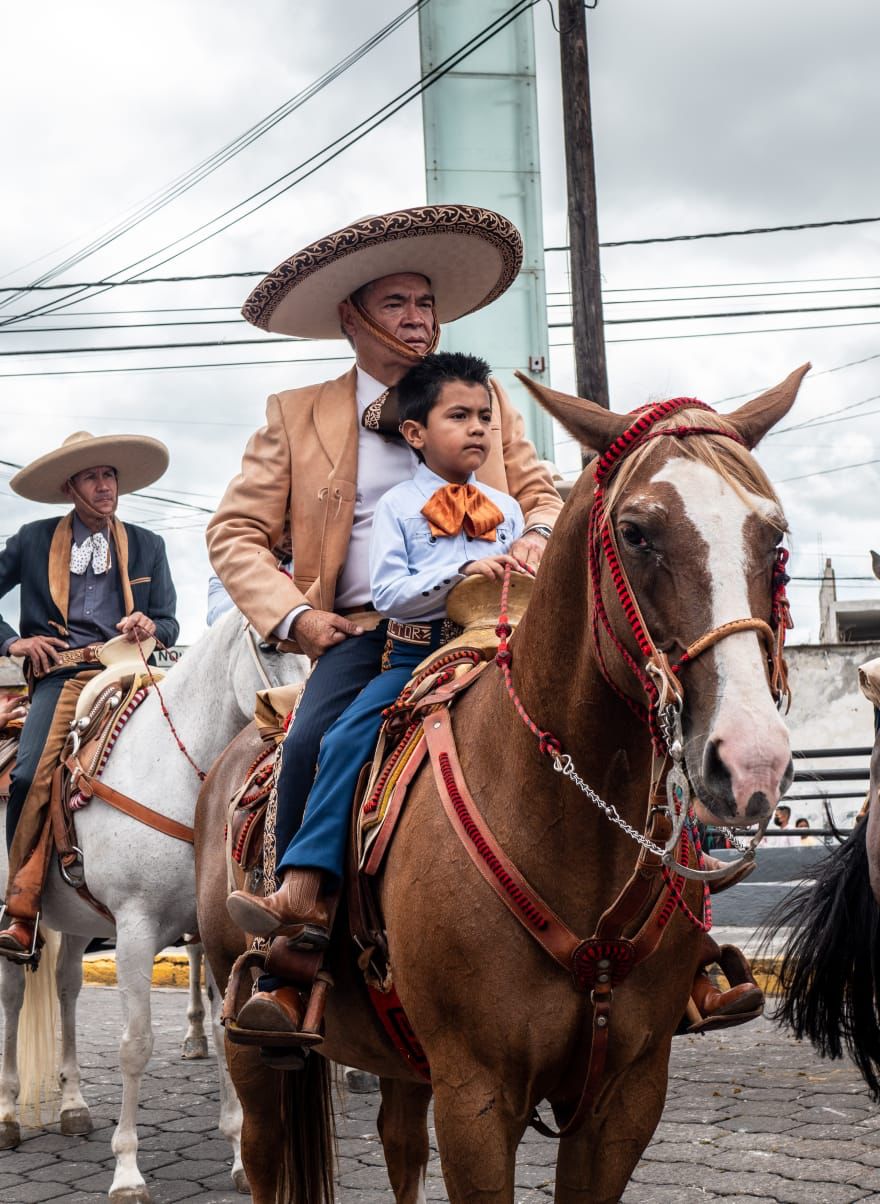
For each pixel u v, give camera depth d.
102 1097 6.57
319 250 3.61
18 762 5.64
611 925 2.55
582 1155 2.74
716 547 2.14
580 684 2.51
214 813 4.17
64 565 6.04
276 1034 2.89
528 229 10.30
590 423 2.40
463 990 2.60
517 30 10.45
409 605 3.13
